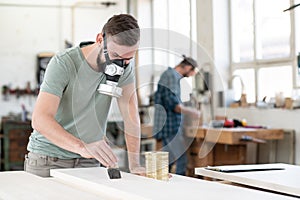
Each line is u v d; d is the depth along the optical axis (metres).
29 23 8.92
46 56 8.91
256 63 6.96
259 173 2.66
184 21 8.13
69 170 2.64
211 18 7.44
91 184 2.22
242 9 7.29
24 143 7.98
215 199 1.82
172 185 2.13
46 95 2.54
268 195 1.90
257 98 6.87
